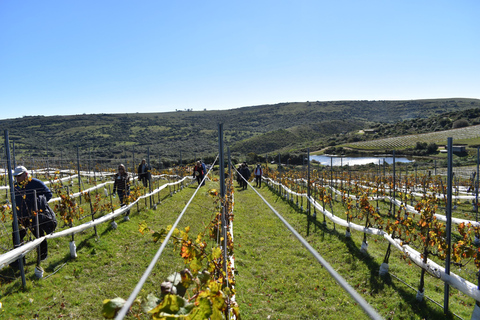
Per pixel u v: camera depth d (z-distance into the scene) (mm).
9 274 5371
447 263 4910
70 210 7172
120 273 5902
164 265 6309
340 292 5895
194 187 19125
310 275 6691
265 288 6082
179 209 11484
